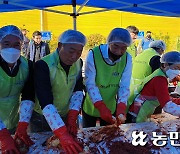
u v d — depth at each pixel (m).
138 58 3.06
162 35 11.10
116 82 2.36
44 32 9.70
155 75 2.28
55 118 1.64
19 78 1.83
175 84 3.82
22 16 10.23
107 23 10.84
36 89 1.75
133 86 2.71
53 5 4.39
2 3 3.64
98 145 1.76
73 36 1.70
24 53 6.11
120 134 1.90
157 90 2.21
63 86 1.90
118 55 2.17
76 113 1.90
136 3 3.96
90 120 2.64
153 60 2.93
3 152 1.56
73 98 1.97
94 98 2.17
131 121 2.56
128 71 2.35
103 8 4.52
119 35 2.09
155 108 2.54
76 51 1.72
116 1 3.77
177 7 4.16
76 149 1.60
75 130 1.84
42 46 6.08
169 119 2.29
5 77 1.77
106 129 1.95
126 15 10.90
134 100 2.51
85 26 10.81
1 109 1.93
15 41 1.67
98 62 2.26
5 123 2.01
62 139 1.59
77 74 1.96
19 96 1.98
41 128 2.11
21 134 1.71
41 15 10.41
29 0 3.84
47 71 1.77
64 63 1.80
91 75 2.27
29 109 1.81
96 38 10.68
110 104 2.48
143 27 11.03
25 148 1.68
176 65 2.16
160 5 4.02
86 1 3.97
